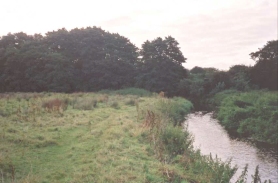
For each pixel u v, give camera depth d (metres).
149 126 11.63
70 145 9.66
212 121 22.86
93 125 12.76
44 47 40.41
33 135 10.45
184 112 25.16
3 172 6.84
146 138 10.64
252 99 25.00
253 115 20.09
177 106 23.67
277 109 18.98
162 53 44.88
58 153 8.77
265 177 10.28
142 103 23.08
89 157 8.36
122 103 22.33
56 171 7.23
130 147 9.44
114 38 46.31
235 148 14.27
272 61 44.00
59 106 16.47
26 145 9.23
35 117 13.68
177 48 46.22
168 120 14.14
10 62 37.25
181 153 9.62
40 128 11.74
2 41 42.31
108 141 9.82
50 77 37.09
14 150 8.66
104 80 41.50
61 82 37.59
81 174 6.96
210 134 17.62
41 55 38.00
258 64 45.09
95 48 43.41
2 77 37.56
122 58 43.94
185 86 45.50
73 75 40.41
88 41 42.66
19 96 23.06
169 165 8.03
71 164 7.80
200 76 55.34
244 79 44.62
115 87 42.78
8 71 38.03
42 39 44.38
